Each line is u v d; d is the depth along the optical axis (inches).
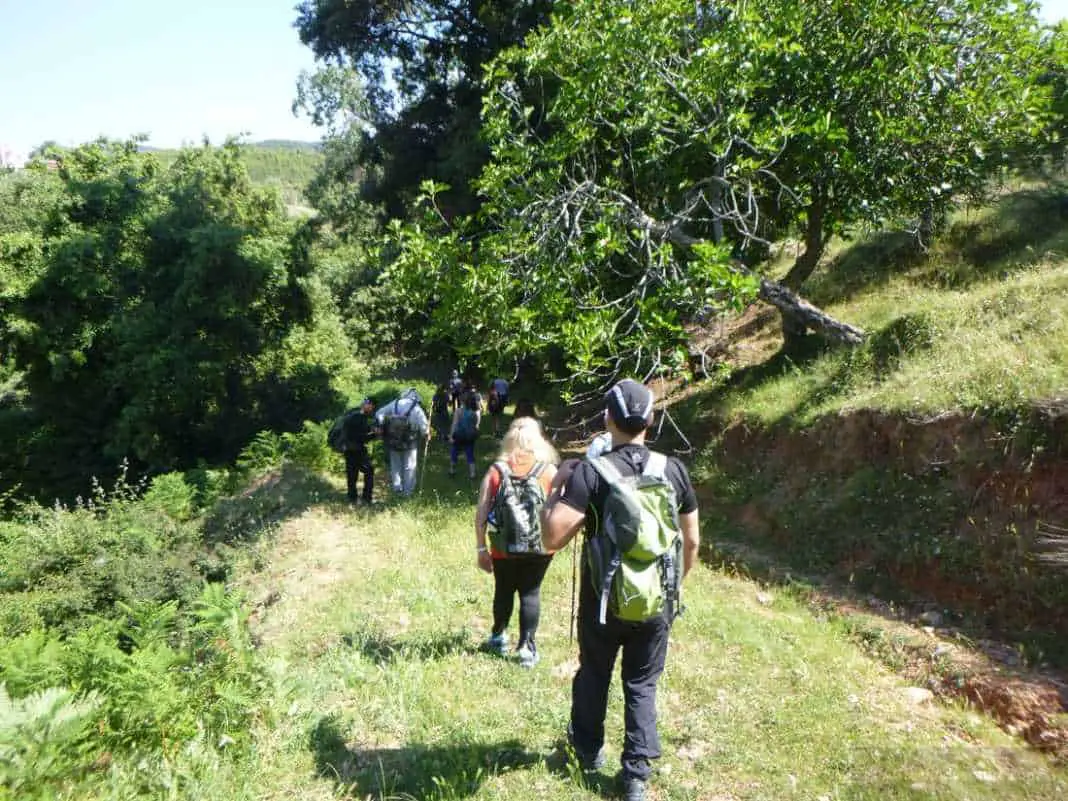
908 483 264.5
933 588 236.1
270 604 257.3
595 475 115.1
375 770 133.5
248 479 531.8
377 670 178.2
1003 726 168.1
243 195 842.8
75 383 773.3
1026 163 469.4
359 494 438.3
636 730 118.0
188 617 259.4
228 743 136.3
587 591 119.7
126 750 129.5
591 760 128.1
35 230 773.3
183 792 119.8
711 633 207.9
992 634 208.2
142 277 719.7
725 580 274.1
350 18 775.7
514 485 170.9
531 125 579.8
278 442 603.5
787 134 336.8
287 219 853.8
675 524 113.3
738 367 478.0
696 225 469.1
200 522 399.5
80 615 293.9
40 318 700.0
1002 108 346.6
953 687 187.0
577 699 125.5
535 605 178.7
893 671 201.3
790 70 369.7
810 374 378.3
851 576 259.8
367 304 1148.5
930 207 408.2
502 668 176.6
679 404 473.1
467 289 346.9
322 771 134.0
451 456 487.5
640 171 418.6
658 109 351.9
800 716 159.0
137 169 826.8
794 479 323.0
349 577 266.7
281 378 778.2
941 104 362.9
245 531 374.3
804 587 257.3
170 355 665.0
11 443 835.4
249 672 156.2
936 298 379.2
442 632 203.0
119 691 139.3
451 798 120.0
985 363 269.4
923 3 356.8
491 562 176.4
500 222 414.6
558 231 374.3
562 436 561.9
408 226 386.3
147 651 148.6
